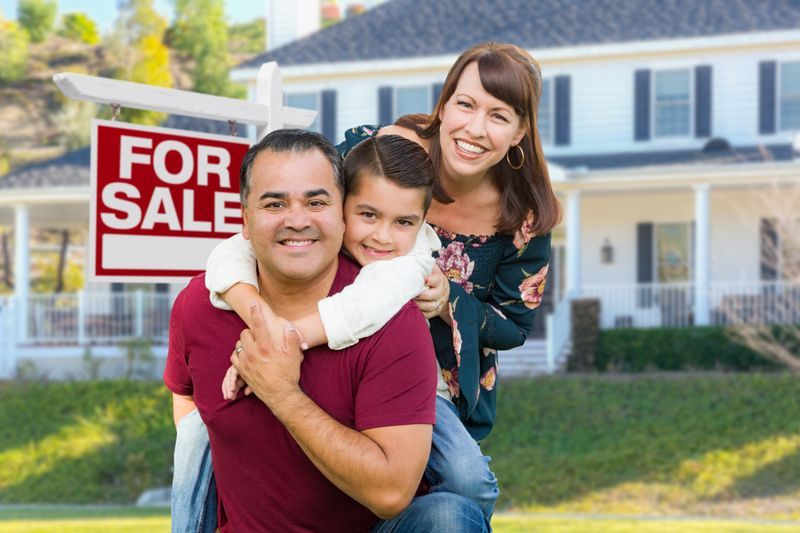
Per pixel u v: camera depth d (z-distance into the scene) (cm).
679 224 2238
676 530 1033
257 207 284
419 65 2334
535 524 1096
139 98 399
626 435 1520
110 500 1480
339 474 280
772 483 1348
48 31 6981
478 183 359
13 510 1355
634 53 2244
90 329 2270
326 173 285
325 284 301
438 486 328
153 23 6631
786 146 2156
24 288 2159
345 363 289
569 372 1906
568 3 2444
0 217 2581
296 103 2436
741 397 1599
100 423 1706
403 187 304
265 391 278
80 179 2295
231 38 6775
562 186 2064
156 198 415
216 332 298
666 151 2228
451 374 346
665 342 1919
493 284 375
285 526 306
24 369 1928
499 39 2359
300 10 2827
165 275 418
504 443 1531
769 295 1881
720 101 2220
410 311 296
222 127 2533
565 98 2292
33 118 6625
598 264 2275
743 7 2289
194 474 332
